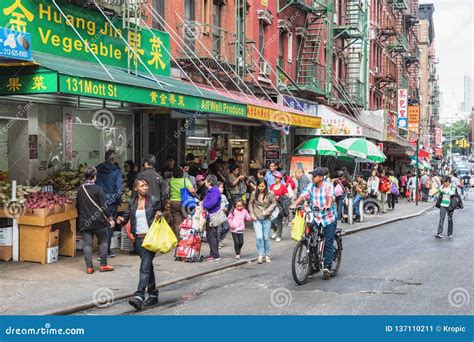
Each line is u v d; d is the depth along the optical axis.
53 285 9.46
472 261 12.73
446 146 135.50
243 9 21.95
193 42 19.11
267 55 25.09
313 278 10.63
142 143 17.53
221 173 18.20
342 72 36.59
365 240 16.77
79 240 12.76
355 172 29.98
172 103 12.59
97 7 13.69
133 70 14.96
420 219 25.17
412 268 11.74
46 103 13.45
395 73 56.19
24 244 11.34
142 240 8.47
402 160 53.38
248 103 16.02
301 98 27.31
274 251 14.25
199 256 12.20
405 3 55.41
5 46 9.23
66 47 13.02
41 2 12.27
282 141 26.53
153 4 17.39
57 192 13.15
